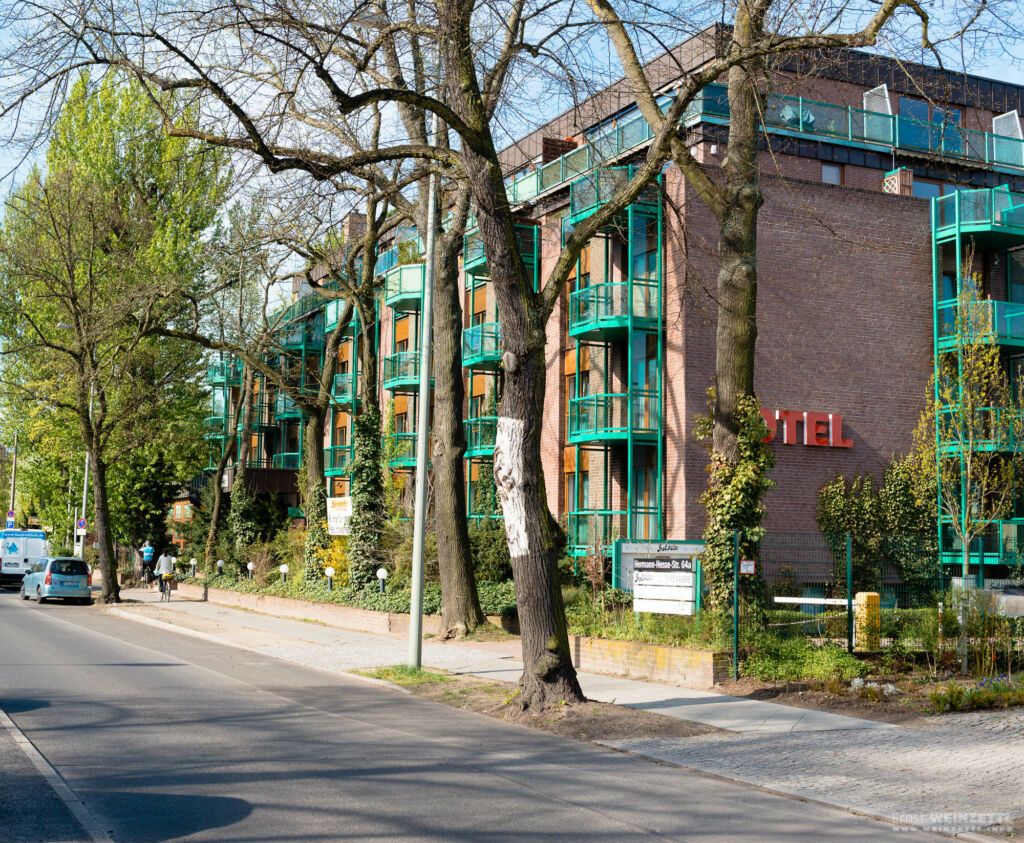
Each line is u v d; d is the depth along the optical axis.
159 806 7.19
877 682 14.02
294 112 12.30
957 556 26.64
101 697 12.69
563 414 29.58
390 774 8.48
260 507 40.56
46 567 35.56
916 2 11.42
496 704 12.66
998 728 11.06
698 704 12.61
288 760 8.99
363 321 26.45
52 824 6.64
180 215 31.12
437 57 12.91
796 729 11.05
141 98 29.88
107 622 26.89
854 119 29.67
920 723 11.42
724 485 15.53
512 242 12.28
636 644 15.35
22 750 9.15
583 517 27.59
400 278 37.00
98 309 31.06
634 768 9.15
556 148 31.23
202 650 19.50
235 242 24.06
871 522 25.98
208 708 12.04
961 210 27.80
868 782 8.61
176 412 41.25
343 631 23.59
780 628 16.16
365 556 26.11
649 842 6.60
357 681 15.19
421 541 15.91
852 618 15.13
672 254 25.55
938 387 26.53
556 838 6.60
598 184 24.70
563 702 11.84
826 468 26.14
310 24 10.89
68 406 34.50
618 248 27.69
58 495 49.66
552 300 12.44
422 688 14.21
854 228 27.30
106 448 40.25
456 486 21.12
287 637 22.03
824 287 26.77
